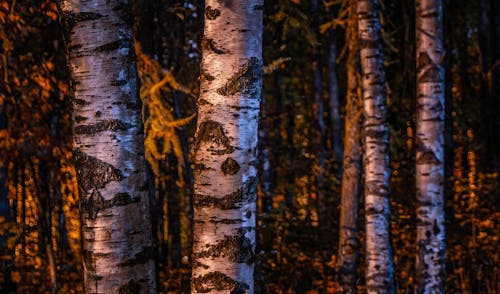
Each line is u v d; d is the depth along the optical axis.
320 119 13.87
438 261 7.18
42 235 9.38
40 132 8.16
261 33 3.15
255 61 3.10
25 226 7.35
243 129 3.07
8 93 7.94
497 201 12.53
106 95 3.20
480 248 10.15
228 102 3.06
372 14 7.84
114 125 3.20
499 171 14.28
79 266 9.87
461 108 16.19
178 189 12.77
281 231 12.50
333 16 13.35
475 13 15.34
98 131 3.19
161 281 9.96
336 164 15.14
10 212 7.34
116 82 3.21
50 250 9.05
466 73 16.20
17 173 8.44
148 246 3.27
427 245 7.21
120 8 3.25
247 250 3.07
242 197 3.06
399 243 11.70
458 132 15.86
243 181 3.07
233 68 3.07
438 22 7.11
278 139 16.28
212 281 3.03
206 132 3.08
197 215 3.10
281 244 11.82
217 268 3.03
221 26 3.08
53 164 8.73
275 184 16.27
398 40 13.73
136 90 3.30
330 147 17.80
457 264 10.38
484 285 9.76
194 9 9.01
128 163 3.22
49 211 9.64
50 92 8.38
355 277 9.88
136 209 3.23
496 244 9.95
